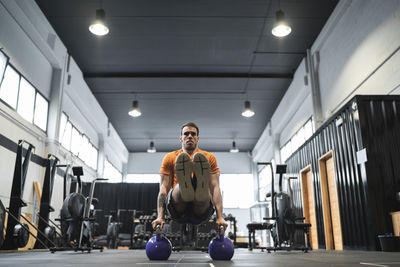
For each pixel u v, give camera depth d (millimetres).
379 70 5512
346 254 3689
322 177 7070
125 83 10422
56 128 8086
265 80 10258
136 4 6957
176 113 12820
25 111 6945
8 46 6176
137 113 10664
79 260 2592
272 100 11766
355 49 6324
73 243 5090
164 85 10570
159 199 2652
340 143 5980
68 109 9492
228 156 17938
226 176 17641
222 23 7609
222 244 2611
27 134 7098
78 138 10516
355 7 6289
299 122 10250
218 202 2594
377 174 4887
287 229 4828
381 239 4469
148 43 8391
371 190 4828
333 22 7121
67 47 8586
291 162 9641
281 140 12688
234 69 9672
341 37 6969
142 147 17141
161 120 13547
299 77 9352
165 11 7188
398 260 2328
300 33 7996
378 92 5559
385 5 5262
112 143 14320
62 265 1883
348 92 6648
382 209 4770
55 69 8328
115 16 7332
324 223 6852
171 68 9617
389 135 5016
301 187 8508
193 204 2480
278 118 12125
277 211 4934
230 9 7133
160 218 2605
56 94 8195
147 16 7340
